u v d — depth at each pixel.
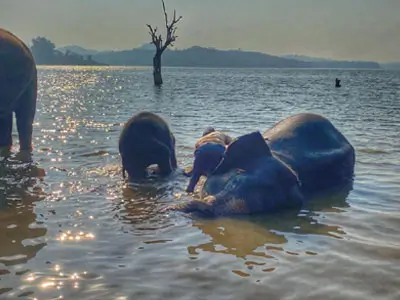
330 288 5.03
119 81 68.81
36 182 9.23
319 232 6.74
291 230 6.82
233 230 6.79
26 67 12.11
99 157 11.48
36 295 4.88
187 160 11.48
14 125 17.47
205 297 4.84
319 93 40.66
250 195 7.66
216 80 76.69
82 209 7.67
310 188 8.95
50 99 30.50
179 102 28.77
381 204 8.07
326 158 9.16
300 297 4.84
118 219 7.21
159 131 10.13
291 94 38.78
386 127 17.17
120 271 5.43
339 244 6.26
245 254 5.93
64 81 68.12
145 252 5.97
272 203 7.75
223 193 7.70
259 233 6.68
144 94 36.94
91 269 5.47
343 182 9.44
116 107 24.78
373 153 12.12
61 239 6.38
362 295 4.89
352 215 7.50
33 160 11.09
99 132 15.23
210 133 10.43
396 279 5.24
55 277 5.27
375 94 39.47
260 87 52.25
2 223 6.96
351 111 23.58
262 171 7.93
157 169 10.55
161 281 5.18
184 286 5.07
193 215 7.40
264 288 5.03
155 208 7.80
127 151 9.75
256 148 8.23
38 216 7.30
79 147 12.62
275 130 9.72
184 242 6.32
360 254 5.93
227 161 8.27
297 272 5.41
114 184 9.27
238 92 41.12
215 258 5.79
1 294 4.89
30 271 5.41
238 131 15.92
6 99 11.74
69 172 10.04
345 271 5.44
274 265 5.60
